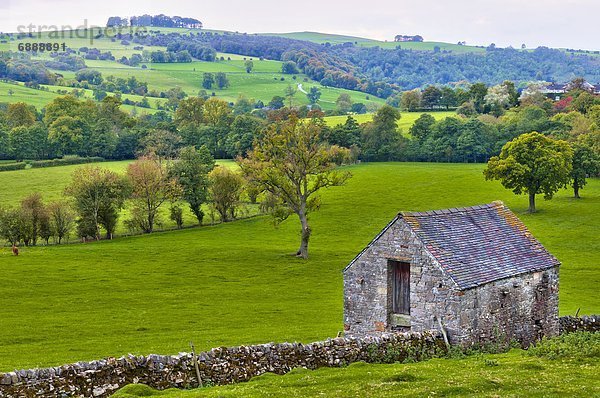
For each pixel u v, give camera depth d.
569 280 82.38
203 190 135.88
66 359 46.25
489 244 41.19
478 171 175.75
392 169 181.62
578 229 118.69
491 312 38.69
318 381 29.56
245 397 26.48
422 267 37.88
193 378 30.05
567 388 28.25
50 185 159.38
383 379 29.73
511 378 29.92
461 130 198.88
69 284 81.12
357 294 40.47
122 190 128.25
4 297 73.88
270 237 121.25
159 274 88.62
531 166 131.38
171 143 195.50
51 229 121.56
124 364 28.75
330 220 132.75
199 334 55.81
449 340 37.03
